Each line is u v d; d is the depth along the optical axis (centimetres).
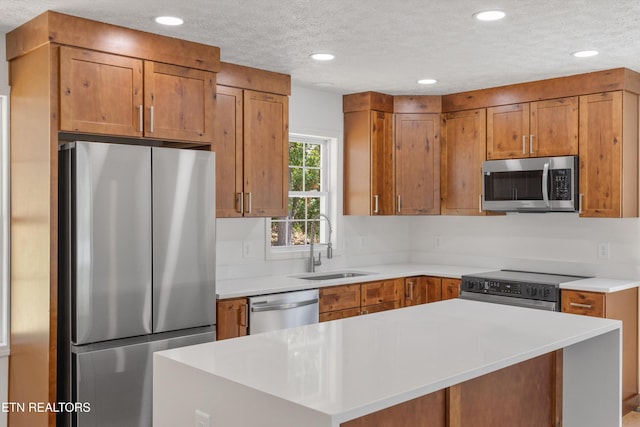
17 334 345
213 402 185
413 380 177
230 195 422
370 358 203
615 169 432
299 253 508
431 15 311
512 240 531
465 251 566
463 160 520
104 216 316
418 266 565
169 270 342
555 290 429
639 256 454
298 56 398
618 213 431
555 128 462
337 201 538
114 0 290
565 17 313
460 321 269
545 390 280
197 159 357
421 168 534
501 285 459
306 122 506
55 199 312
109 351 315
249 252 471
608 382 267
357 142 528
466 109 516
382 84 489
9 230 351
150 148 335
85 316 309
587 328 253
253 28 336
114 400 318
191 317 353
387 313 290
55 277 313
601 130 438
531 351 214
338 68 434
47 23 305
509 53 388
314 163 538
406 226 605
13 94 344
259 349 216
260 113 440
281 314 411
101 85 325
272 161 449
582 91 446
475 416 237
